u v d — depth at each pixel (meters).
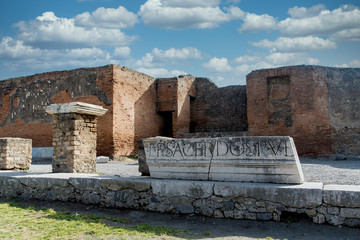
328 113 14.63
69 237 4.03
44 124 17.39
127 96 16.23
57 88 17.06
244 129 19.08
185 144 5.38
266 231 4.21
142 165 6.10
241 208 4.66
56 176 6.41
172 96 18.50
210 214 4.84
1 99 19.41
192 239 3.96
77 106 7.34
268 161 4.78
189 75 20.05
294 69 15.19
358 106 14.83
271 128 15.62
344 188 4.36
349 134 14.52
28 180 6.48
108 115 15.25
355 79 15.01
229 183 4.87
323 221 4.24
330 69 14.98
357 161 12.79
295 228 4.22
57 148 7.63
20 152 9.33
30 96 18.14
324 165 10.94
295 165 4.61
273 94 15.86
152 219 4.93
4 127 19.09
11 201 6.34
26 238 3.97
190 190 5.00
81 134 7.65
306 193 4.34
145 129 17.66
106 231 4.27
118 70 15.69
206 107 20.38
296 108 15.03
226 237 4.02
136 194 5.40
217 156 5.13
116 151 15.24
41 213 5.36
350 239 3.80
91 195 5.81
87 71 16.09
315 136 14.62
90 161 7.91
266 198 4.53
